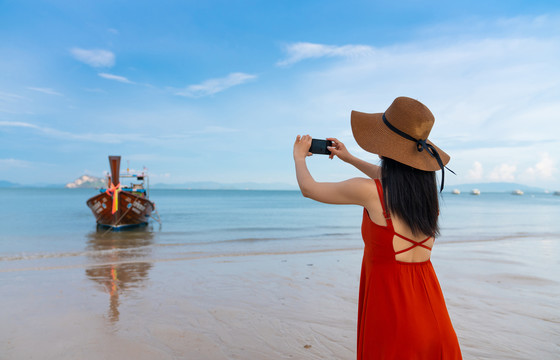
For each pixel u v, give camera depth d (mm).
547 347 3467
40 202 51156
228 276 6473
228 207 42875
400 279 1509
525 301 4887
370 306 1555
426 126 1457
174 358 3285
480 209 38156
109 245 11180
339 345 3570
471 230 15516
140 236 13789
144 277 6438
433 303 1515
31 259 8539
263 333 3865
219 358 3287
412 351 1436
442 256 8242
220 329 3982
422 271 1548
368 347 1535
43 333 3857
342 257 8508
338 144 1963
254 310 4613
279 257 8539
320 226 17984
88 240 12578
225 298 5145
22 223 19750
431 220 1522
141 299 5102
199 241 12047
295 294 5328
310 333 3869
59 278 6418
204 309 4660
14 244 11547
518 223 19578
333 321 4230
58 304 4883
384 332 1484
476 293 5246
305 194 1582
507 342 3576
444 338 1475
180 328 4008
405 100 1466
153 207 19953
